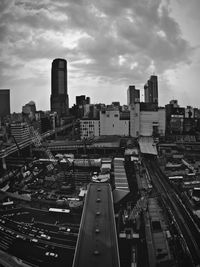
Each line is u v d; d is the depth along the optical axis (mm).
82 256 80562
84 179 177625
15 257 95875
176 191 152625
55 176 183875
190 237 104938
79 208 133250
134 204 135000
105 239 89125
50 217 126438
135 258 92375
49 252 97625
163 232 108938
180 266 88688
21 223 120875
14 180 184125
